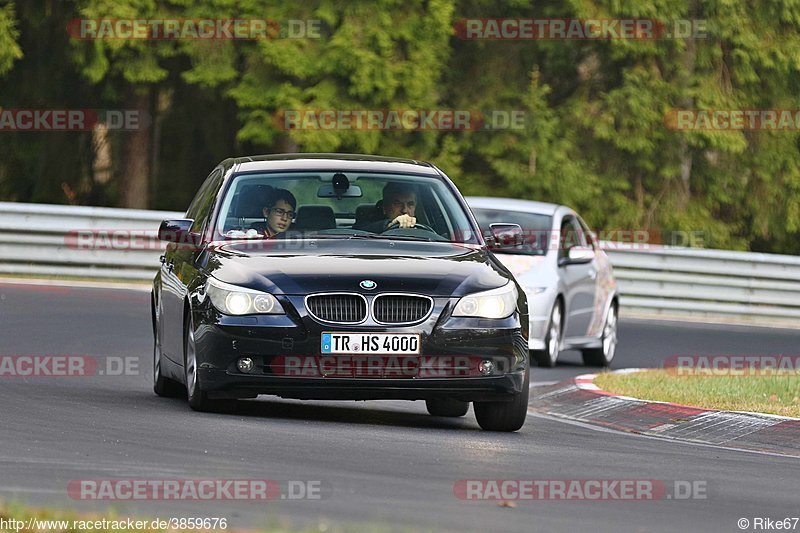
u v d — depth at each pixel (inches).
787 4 4498.0
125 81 4158.5
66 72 4200.3
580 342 2367.1
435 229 1481.3
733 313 3376.0
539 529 893.8
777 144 4680.1
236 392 1333.7
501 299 1357.0
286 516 886.4
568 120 4488.2
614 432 1494.8
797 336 2977.4
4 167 4549.7
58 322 2306.8
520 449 1261.1
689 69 4490.7
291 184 1499.8
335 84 3912.4
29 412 1358.3
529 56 4525.1
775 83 4544.8
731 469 1224.2
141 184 4298.7
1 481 958.4
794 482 1169.4
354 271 1341.0
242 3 3912.4
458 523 895.7
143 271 3102.9
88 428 1248.2
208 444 1170.0
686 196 4621.1
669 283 3341.5
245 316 1323.8
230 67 3927.2
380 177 1518.2
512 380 1349.7
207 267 1393.9
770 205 4712.1
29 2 3932.1
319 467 1080.8
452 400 1473.9
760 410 1594.5
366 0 3909.9
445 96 4495.6
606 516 959.0
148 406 1456.7
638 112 4416.8
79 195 4584.2
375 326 1317.7
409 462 1133.1
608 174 4505.4
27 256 3068.4
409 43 3978.8
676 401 1679.4
